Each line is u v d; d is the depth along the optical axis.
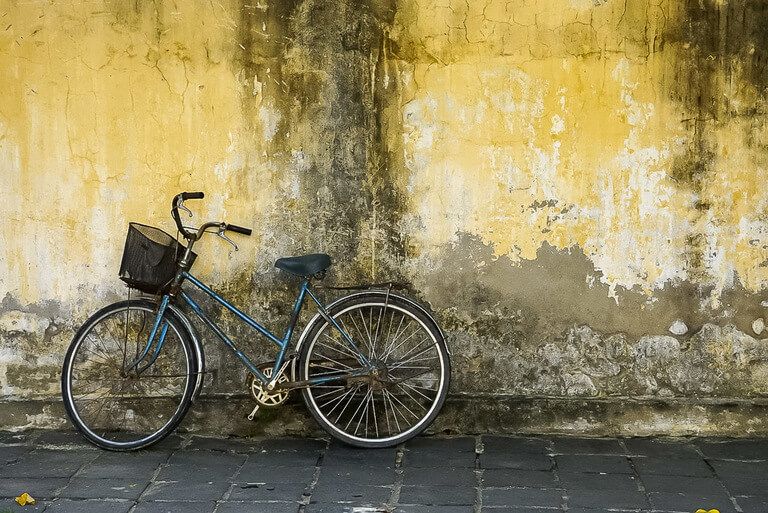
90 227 5.71
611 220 5.61
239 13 5.58
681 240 5.60
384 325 5.76
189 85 5.62
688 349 5.66
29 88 5.62
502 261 5.67
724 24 5.47
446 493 4.83
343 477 5.07
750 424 5.62
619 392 5.70
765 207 5.55
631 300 5.65
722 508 4.62
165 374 5.77
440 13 5.54
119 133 5.64
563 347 5.70
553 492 4.82
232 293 5.76
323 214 5.69
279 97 5.62
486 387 5.76
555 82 5.54
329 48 5.59
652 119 5.54
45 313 5.77
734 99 5.51
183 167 5.67
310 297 5.73
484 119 5.59
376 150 5.64
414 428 5.56
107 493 4.86
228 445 5.61
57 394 5.81
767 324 5.62
